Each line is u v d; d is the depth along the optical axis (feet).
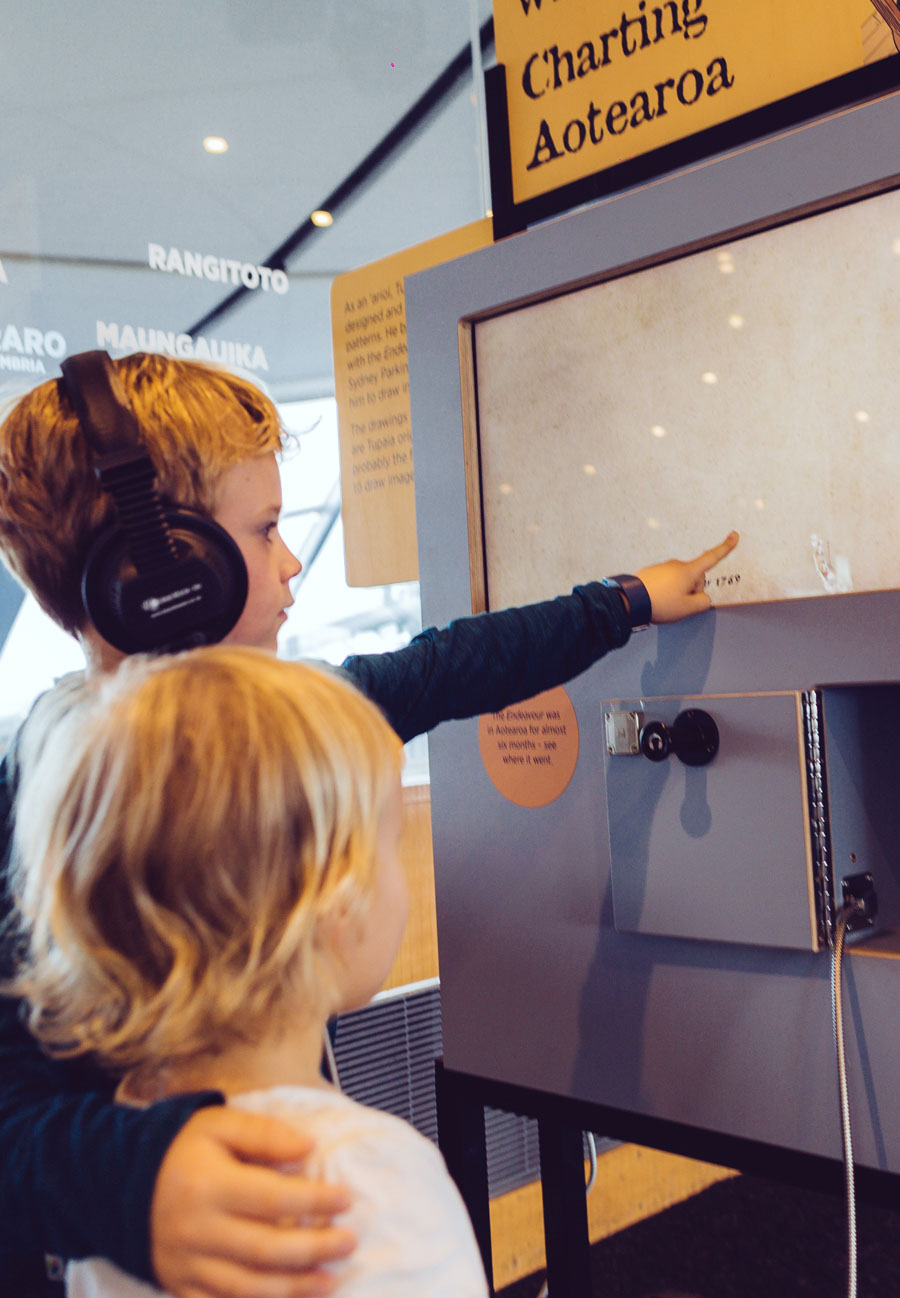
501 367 3.16
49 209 6.06
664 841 2.65
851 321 2.49
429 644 2.71
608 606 2.60
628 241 2.79
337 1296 1.45
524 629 2.64
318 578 7.05
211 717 1.65
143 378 2.18
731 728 2.52
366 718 1.83
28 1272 2.04
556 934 2.95
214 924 1.56
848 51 2.55
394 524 4.50
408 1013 6.25
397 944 1.89
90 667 2.27
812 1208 7.27
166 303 6.51
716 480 2.76
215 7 6.70
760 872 2.48
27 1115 1.72
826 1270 6.36
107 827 1.59
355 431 4.64
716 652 2.63
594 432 2.98
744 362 2.68
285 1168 1.54
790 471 2.62
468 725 3.14
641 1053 2.76
